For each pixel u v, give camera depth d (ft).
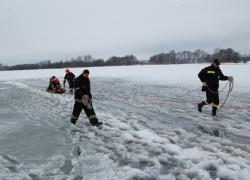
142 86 78.74
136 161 21.18
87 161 21.29
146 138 26.16
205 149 23.24
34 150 24.29
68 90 75.15
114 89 73.46
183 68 156.04
